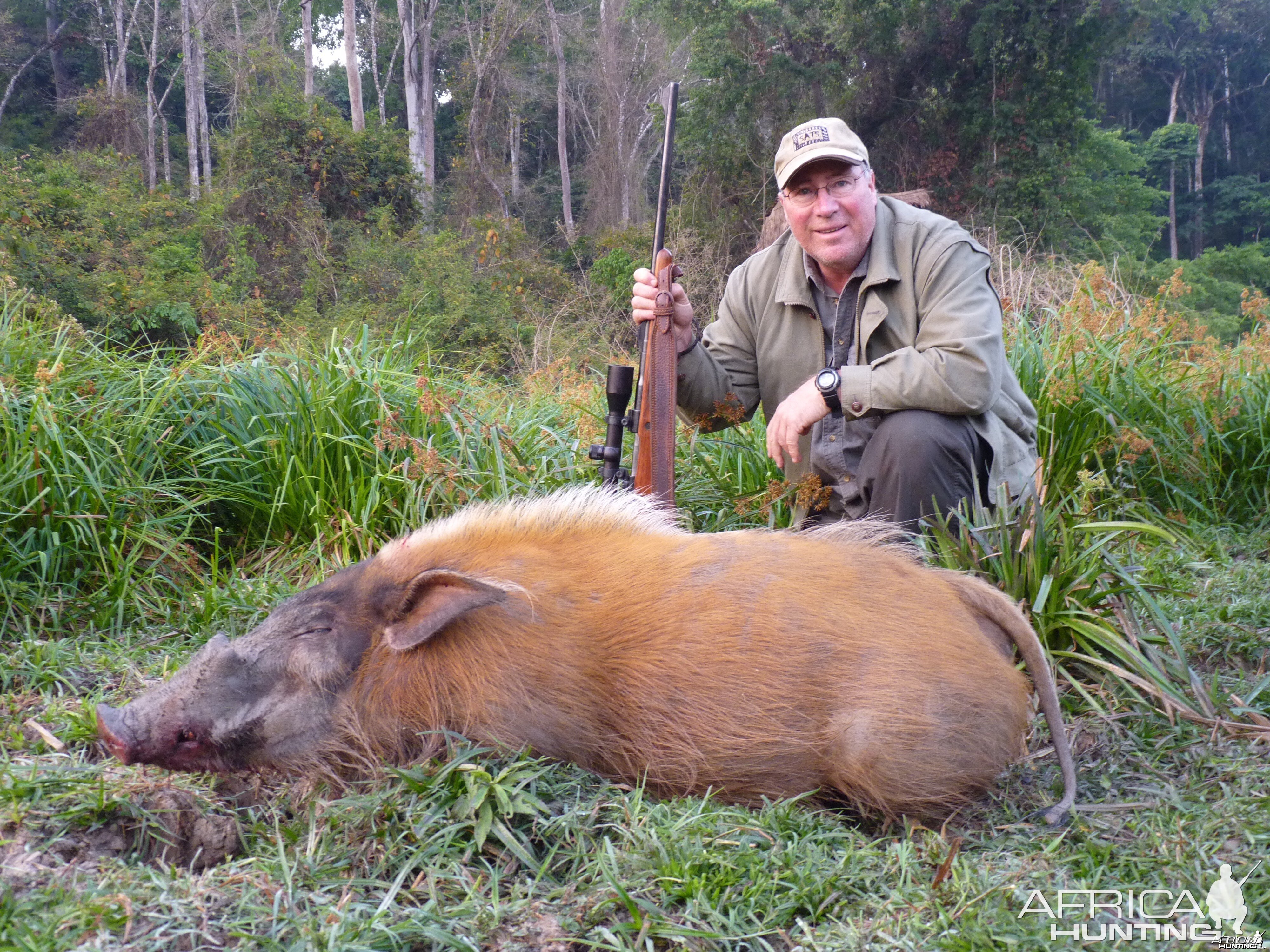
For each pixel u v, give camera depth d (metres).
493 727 2.97
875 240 4.46
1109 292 8.92
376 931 2.26
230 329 13.09
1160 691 3.68
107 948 2.19
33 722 3.42
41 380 5.04
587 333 16.98
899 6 21.91
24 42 42.31
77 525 4.71
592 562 3.18
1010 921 2.35
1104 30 22.59
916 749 2.91
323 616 3.17
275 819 2.87
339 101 47.38
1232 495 6.50
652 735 2.99
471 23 41.12
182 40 38.28
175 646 4.26
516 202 38.31
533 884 2.51
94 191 17.92
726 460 5.89
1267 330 8.02
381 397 5.45
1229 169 50.97
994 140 22.98
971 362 4.16
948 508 4.26
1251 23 47.47
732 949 2.34
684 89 32.62
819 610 3.01
